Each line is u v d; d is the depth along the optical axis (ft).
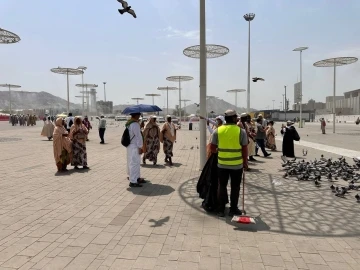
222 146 17.21
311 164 32.30
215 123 28.58
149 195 21.76
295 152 48.03
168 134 35.50
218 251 12.85
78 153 31.83
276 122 235.20
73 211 18.08
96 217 17.06
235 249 13.06
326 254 12.67
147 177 28.14
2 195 21.56
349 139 73.36
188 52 54.80
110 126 152.56
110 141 68.33
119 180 26.78
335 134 91.81
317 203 20.06
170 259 12.09
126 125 24.67
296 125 167.32
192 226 15.79
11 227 15.48
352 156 43.21
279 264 11.75
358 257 12.43
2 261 11.88
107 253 12.61
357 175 27.63
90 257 12.26
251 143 37.65
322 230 15.38
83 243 13.58
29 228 15.35
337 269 11.41
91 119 213.46
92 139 74.02
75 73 98.73
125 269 11.31
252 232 15.05
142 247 13.19
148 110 25.21
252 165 34.86
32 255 12.41
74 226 15.65
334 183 25.58
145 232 14.90
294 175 28.66
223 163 17.13
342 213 18.03
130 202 19.98
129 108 25.05
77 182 25.89
